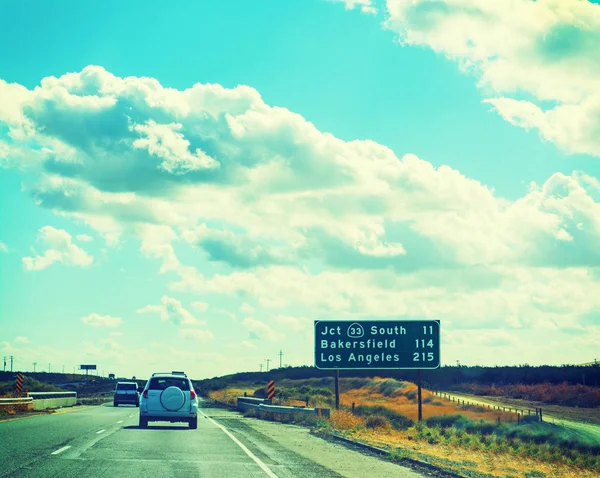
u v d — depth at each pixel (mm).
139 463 14695
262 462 16047
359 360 40875
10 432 22031
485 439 32031
